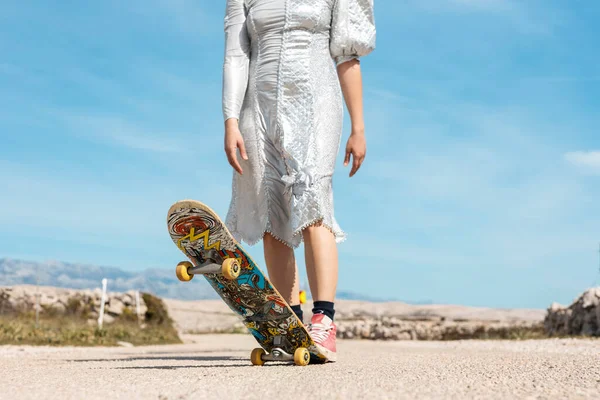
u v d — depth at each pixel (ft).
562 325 42.34
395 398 5.71
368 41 11.89
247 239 11.53
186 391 6.31
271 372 8.48
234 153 11.41
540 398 5.80
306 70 11.55
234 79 11.89
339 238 11.53
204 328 86.79
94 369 9.99
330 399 5.69
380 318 78.54
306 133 11.28
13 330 33.12
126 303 53.06
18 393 6.25
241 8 12.23
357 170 11.81
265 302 9.81
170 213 9.29
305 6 11.69
